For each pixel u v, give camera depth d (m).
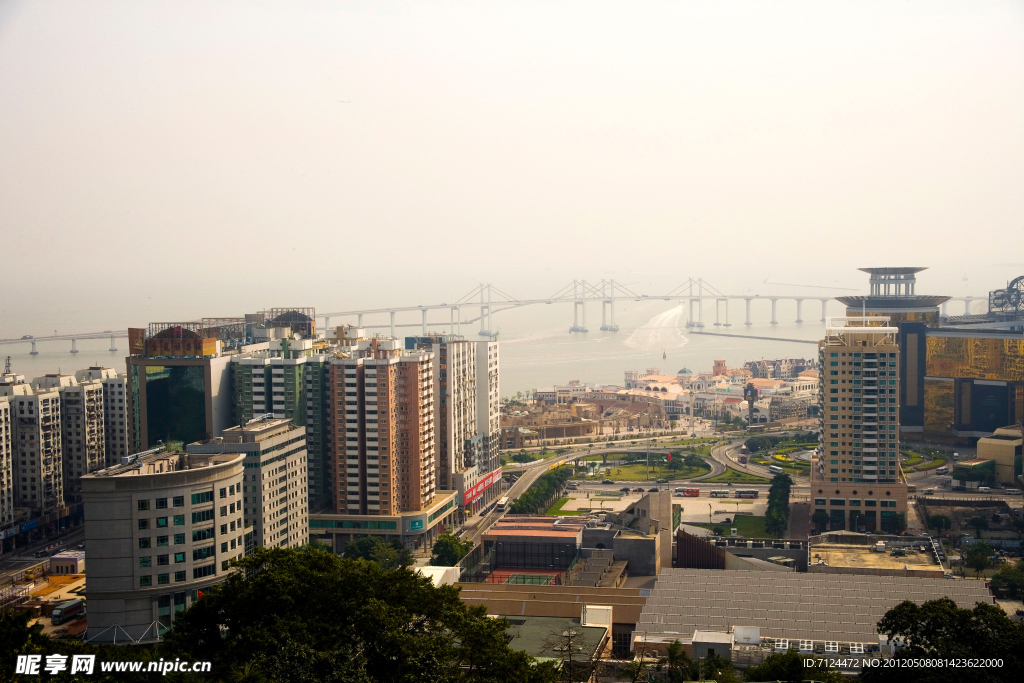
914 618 195.62
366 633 170.12
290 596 178.00
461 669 171.00
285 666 156.75
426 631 179.12
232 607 179.50
